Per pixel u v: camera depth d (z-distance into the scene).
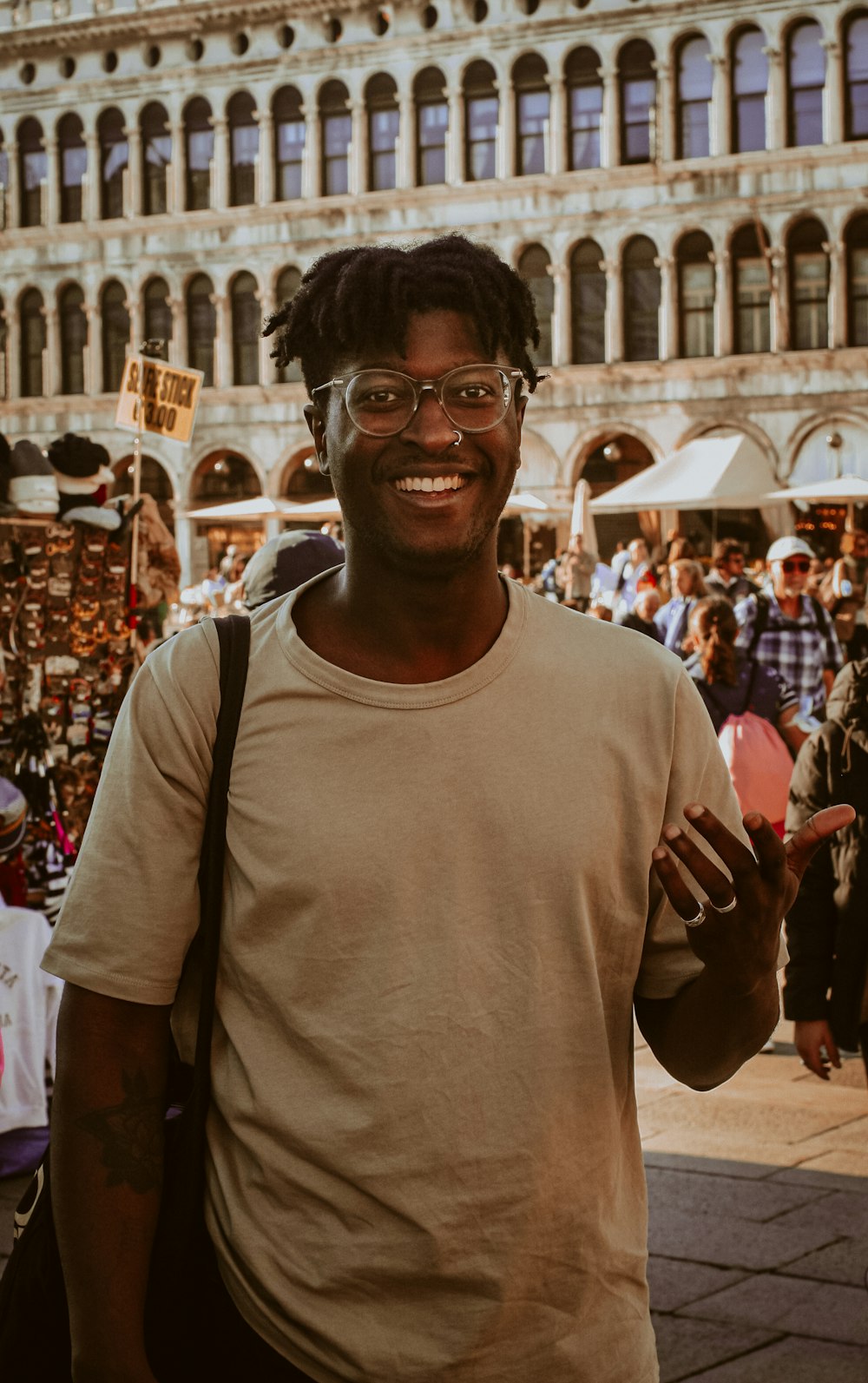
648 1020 1.91
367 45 38.75
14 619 7.28
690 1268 4.29
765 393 35.66
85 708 7.41
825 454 35.34
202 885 1.75
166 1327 1.78
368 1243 1.65
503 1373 1.65
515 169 37.78
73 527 7.41
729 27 35.78
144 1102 1.77
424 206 38.47
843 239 35.22
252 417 39.78
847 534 19.19
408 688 1.73
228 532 40.16
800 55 35.59
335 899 1.68
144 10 40.44
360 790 1.71
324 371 1.86
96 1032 1.77
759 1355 3.75
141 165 41.19
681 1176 5.03
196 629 1.84
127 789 1.79
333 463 1.82
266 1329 1.70
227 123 40.28
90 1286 1.72
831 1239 4.46
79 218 41.81
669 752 1.79
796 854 1.73
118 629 7.53
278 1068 1.70
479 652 1.78
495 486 1.80
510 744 1.72
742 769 7.21
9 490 7.22
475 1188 1.65
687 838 1.64
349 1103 1.66
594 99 37.19
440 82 38.34
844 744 3.79
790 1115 5.69
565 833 1.71
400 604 1.75
